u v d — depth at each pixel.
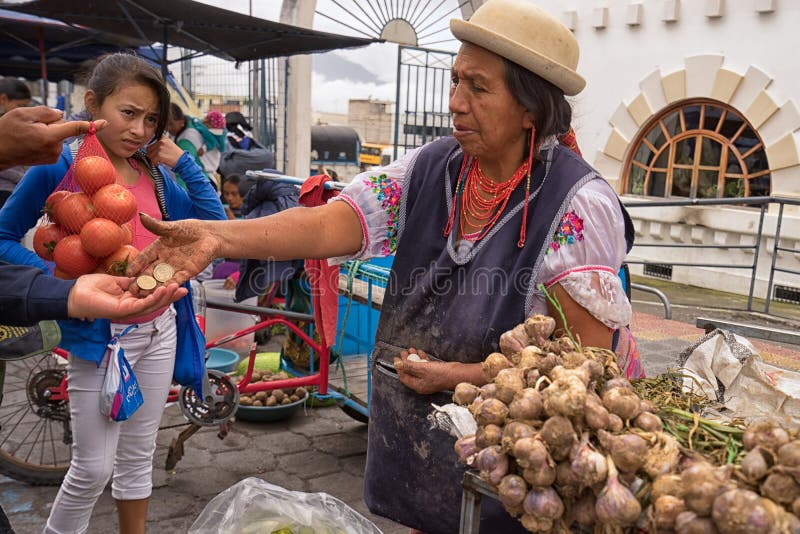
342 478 3.58
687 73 8.32
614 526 1.10
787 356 4.64
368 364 3.68
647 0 8.64
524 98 1.59
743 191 8.16
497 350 1.69
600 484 1.11
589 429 1.16
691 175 8.62
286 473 3.61
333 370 4.05
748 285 8.02
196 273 1.53
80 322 2.18
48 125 1.40
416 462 1.85
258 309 3.59
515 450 1.14
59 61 9.55
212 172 8.05
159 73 2.33
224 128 8.21
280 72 11.62
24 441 3.73
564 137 1.78
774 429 1.07
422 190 1.83
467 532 1.35
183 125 6.94
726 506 0.96
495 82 1.60
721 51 8.03
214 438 3.98
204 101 12.42
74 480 2.30
